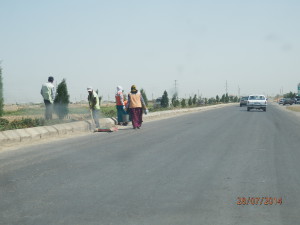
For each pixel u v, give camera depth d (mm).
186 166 7488
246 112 38594
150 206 4746
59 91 18406
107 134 14258
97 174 6695
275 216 4379
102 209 4613
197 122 21609
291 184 5984
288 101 89188
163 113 29844
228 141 11820
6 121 15367
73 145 10797
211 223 4113
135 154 9055
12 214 4426
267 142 11633
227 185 5895
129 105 16672
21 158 8453
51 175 6598
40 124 15750
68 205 4785
